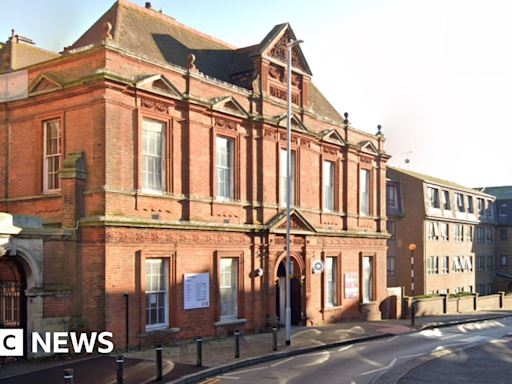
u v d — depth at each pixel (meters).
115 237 17.45
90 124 17.80
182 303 19.78
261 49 23.86
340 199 28.92
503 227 61.06
